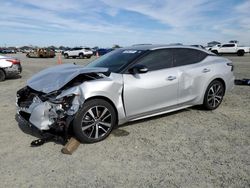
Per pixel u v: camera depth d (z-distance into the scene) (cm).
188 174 321
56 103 389
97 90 402
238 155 368
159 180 310
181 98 516
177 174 322
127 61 465
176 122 508
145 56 475
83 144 411
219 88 583
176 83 498
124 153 380
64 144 405
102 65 486
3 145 412
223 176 315
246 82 909
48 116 394
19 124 511
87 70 412
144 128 477
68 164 350
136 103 451
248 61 2189
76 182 309
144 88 454
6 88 948
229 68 600
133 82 444
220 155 369
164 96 485
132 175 322
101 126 422
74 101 388
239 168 332
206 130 465
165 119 525
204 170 329
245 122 506
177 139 427
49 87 404
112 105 429
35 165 348
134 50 505
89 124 407
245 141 416
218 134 446
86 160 361
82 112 396
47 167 343
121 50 536
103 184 304
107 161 357
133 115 455
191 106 558
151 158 364
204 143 410
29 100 443
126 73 446
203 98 559
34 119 399
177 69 507
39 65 2147
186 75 515
